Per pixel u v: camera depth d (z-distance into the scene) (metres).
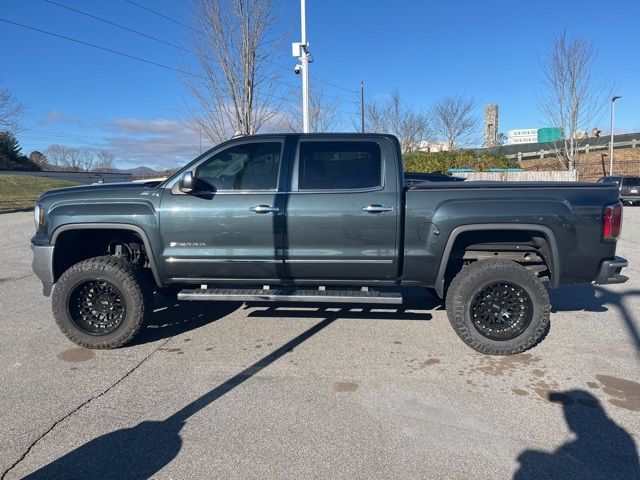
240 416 3.21
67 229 4.39
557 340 4.62
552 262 4.18
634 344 4.50
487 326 4.25
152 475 2.61
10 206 24.09
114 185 4.60
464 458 2.75
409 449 2.83
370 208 4.20
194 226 4.33
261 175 4.39
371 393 3.54
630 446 2.87
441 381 3.74
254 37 13.63
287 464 2.70
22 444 2.90
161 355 4.28
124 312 4.36
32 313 5.57
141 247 4.82
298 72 16.30
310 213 4.25
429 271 4.30
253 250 4.34
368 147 4.36
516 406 3.35
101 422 3.14
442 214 4.19
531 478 2.58
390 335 4.76
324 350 4.38
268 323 5.13
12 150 48.88
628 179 24.84
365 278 4.39
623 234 12.51
